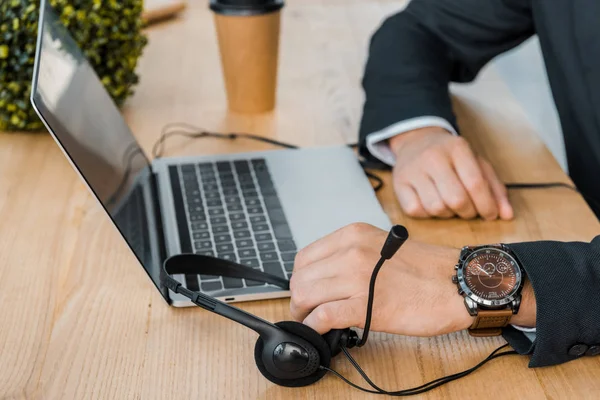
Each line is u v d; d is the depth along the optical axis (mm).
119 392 633
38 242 840
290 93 1220
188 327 711
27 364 662
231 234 837
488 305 691
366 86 1128
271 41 1094
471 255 723
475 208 882
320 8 1562
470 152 917
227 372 658
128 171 866
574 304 673
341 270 707
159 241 814
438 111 1035
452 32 1184
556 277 690
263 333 637
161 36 1420
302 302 699
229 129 1104
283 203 899
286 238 832
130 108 1162
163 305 741
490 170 937
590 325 670
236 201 901
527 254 714
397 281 708
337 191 927
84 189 949
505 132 1103
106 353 677
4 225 869
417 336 704
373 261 715
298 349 625
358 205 898
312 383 647
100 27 1048
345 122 1131
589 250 726
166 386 640
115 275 786
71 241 843
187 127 1106
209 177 955
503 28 1184
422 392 640
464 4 1175
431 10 1188
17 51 977
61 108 722
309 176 960
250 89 1123
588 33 1076
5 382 641
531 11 1186
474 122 1130
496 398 637
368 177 981
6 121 1043
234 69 1105
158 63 1314
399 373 663
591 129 1101
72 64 854
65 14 1020
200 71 1289
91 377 649
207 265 751
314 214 878
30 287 765
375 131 1017
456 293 708
